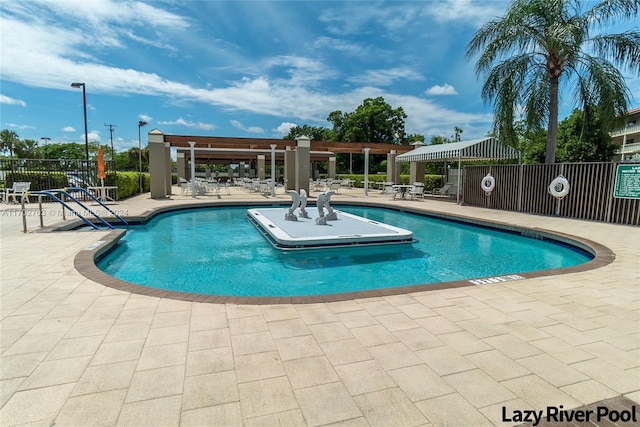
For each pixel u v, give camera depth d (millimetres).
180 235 8234
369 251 6863
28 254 4949
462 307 3178
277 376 2039
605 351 2393
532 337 2596
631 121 27359
